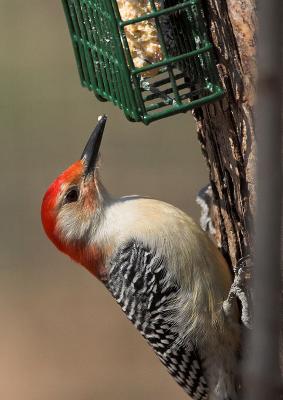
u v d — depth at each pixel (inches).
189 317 387.2
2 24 999.0
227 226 409.1
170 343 397.7
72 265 867.4
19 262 872.3
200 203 466.3
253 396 127.3
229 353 394.3
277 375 137.1
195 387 409.1
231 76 344.8
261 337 127.0
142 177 889.5
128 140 911.7
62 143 928.9
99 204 411.5
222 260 395.9
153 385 756.6
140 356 788.0
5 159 921.5
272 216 125.8
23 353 797.9
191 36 356.5
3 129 933.8
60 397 760.3
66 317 824.3
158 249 388.2
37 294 847.1
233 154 369.4
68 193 414.0
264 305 126.4
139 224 397.4
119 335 803.4
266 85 126.3
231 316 385.4
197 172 890.1
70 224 414.0
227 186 396.5
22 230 892.6
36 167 921.5
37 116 946.1
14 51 981.8
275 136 126.1
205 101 344.5
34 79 964.0
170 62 340.2
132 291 400.5
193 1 338.6
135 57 366.3
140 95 341.4
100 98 398.3
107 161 900.6
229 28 334.3
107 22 358.0
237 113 353.4
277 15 125.4
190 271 384.5
